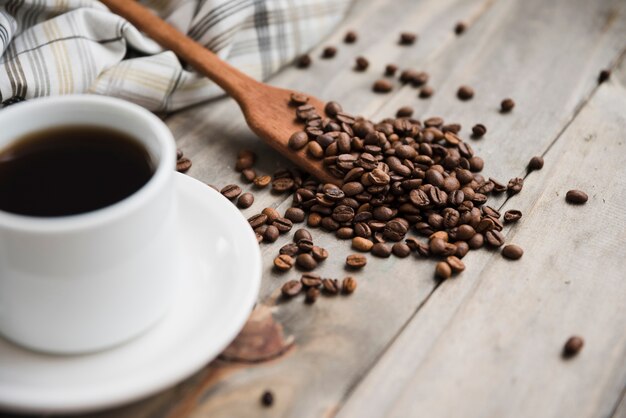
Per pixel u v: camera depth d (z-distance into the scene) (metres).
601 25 0.64
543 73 0.60
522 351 0.43
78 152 0.39
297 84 0.59
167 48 0.55
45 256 0.35
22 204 0.37
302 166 0.51
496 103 0.57
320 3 0.61
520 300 0.45
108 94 0.54
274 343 0.43
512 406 0.41
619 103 0.58
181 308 0.41
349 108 0.57
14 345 0.39
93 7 0.54
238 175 0.52
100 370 0.38
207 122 0.55
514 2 0.66
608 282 0.46
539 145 0.54
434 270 0.46
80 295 0.37
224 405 0.40
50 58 0.51
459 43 0.62
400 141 0.52
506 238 0.48
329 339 0.43
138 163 0.39
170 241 0.39
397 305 0.45
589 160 0.53
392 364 0.42
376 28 0.64
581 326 0.44
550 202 0.50
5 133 0.39
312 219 0.49
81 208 0.37
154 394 0.41
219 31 0.56
